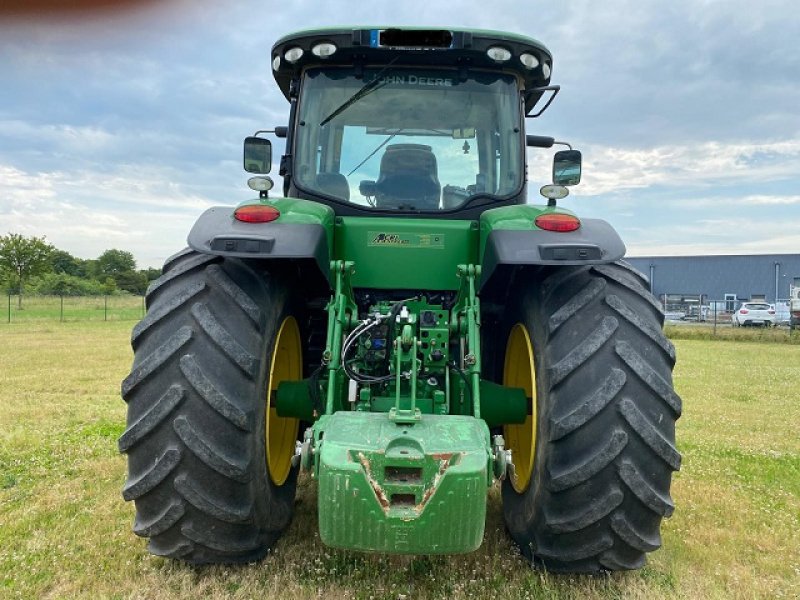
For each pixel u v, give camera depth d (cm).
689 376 1123
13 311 3070
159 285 280
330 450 221
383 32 334
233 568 295
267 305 279
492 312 357
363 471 216
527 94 386
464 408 288
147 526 263
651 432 250
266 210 280
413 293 330
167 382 257
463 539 220
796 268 4884
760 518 387
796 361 1416
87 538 331
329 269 299
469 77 354
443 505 215
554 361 264
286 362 331
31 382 869
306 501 391
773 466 504
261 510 273
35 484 418
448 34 335
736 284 5109
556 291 280
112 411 660
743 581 303
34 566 299
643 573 304
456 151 353
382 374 293
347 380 290
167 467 253
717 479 466
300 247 267
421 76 354
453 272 322
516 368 335
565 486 253
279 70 372
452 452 218
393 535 217
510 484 323
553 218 281
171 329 264
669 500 258
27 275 4288
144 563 299
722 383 1026
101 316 2711
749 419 710
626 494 252
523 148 355
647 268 5484
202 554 274
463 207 345
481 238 312
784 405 807
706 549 338
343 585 286
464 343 293
